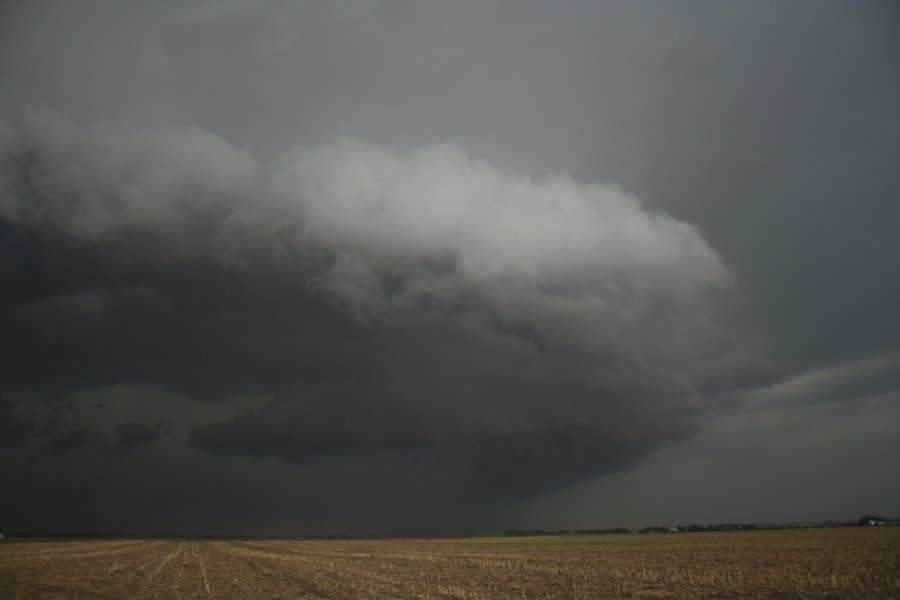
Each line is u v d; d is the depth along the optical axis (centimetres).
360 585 4300
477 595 3647
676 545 10475
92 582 4531
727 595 3478
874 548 7119
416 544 15775
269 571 5603
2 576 4853
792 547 8031
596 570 5250
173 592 3947
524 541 17912
